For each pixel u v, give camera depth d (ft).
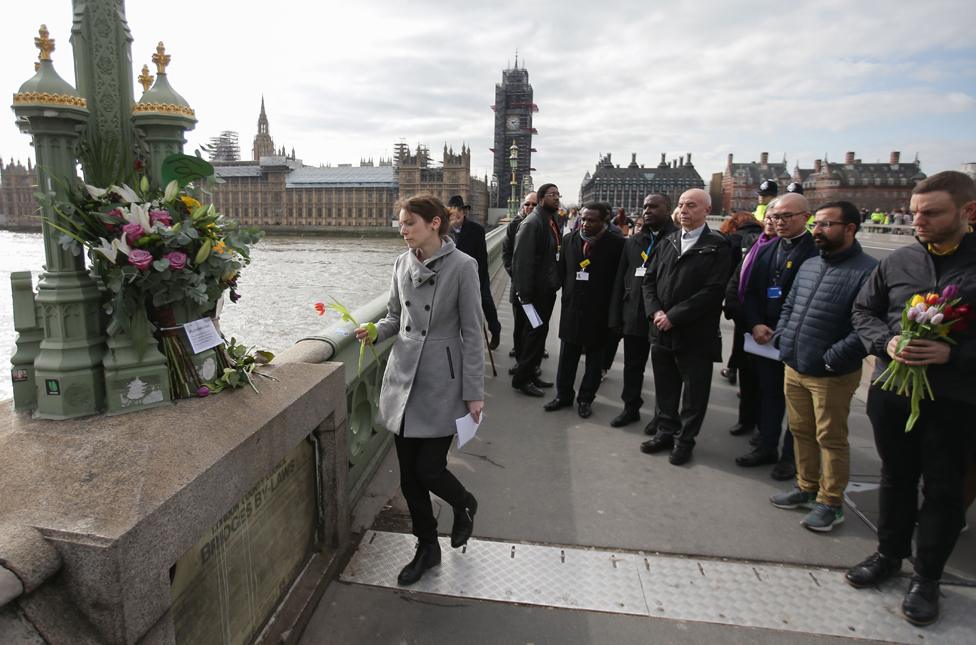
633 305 15.08
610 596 8.61
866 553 9.97
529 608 8.32
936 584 8.38
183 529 5.09
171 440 5.89
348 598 8.38
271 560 7.36
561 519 10.82
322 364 8.96
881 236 102.01
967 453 8.10
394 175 438.40
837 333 10.14
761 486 12.44
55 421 6.35
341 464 8.99
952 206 7.50
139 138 7.62
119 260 6.62
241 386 7.71
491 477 12.53
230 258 7.64
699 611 8.35
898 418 8.54
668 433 13.94
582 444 14.48
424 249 8.30
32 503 4.68
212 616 6.00
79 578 4.31
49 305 6.40
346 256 194.59
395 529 10.32
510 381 19.76
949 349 7.67
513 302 20.47
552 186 17.56
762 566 9.51
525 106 530.68
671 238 13.42
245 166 461.37
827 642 7.82
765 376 13.26
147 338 6.81
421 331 8.38
